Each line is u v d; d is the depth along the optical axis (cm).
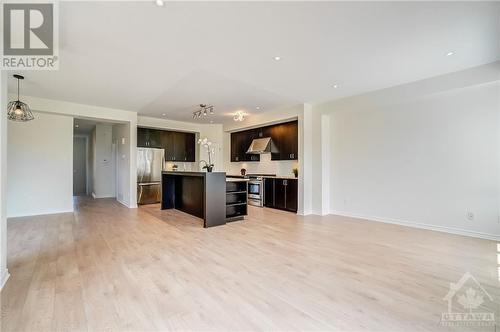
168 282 230
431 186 416
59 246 329
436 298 203
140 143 722
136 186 635
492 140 356
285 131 636
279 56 307
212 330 164
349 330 165
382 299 202
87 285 222
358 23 235
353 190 528
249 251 315
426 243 346
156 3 202
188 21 230
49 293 208
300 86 430
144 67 338
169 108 592
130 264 270
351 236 383
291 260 285
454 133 389
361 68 349
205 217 433
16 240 354
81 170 1009
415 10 215
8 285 221
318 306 192
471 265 270
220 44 275
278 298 204
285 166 676
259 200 671
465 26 241
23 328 163
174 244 341
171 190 616
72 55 299
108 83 404
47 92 455
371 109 492
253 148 698
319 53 299
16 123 512
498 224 353
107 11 212
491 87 354
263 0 200
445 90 375
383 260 285
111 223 462
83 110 550
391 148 465
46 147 543
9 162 506
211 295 208
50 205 550
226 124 798
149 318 176
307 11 215
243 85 421
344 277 242
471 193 375
